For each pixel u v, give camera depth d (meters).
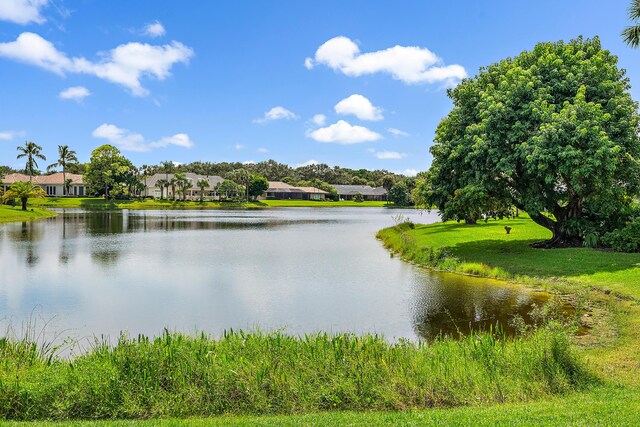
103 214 71.81
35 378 7.60
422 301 15.60
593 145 19.33
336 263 24.92
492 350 8.79
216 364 8.15
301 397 7.41
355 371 7.95
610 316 12.43
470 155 22.58
